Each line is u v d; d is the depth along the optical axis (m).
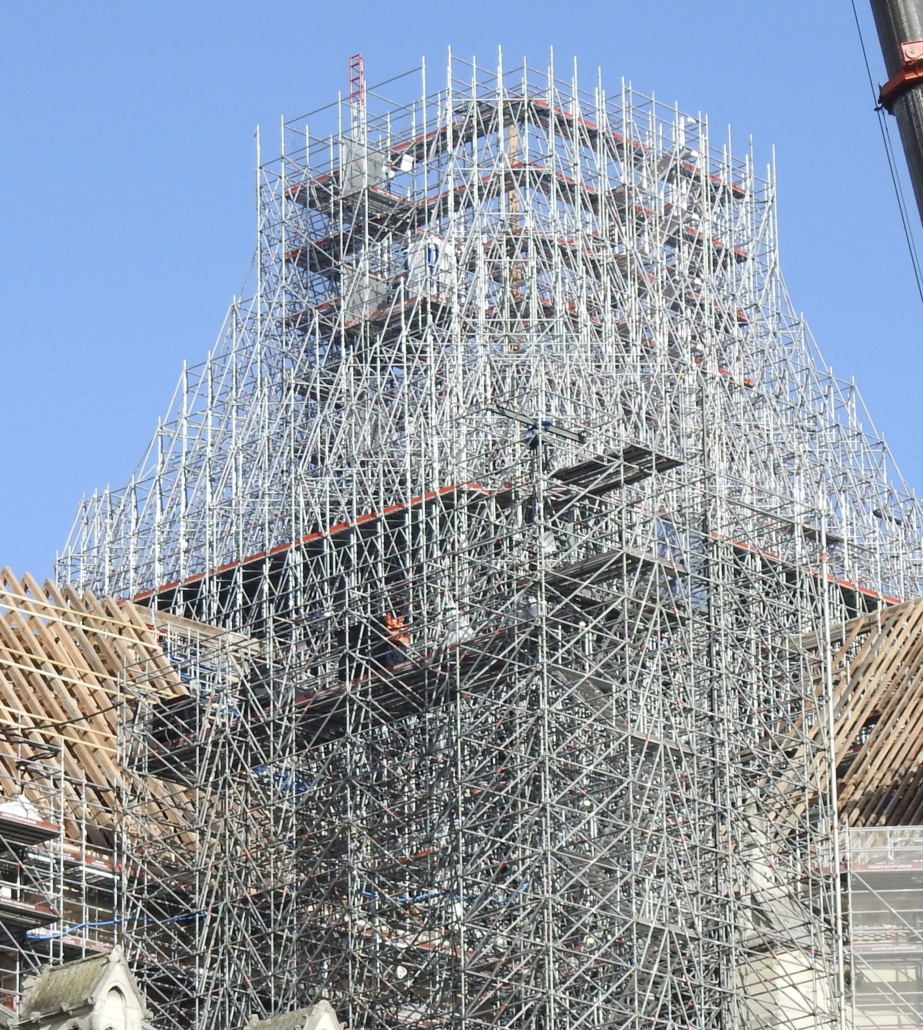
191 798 88.00
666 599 82.81
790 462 111.56
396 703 83.25
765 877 83.88
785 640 95.25
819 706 92.31
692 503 91.81
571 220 107.31
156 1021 83.00
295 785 86.31
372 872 80.81
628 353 105.31
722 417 105.81
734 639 88.25
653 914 78.25
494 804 79.56
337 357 109.38
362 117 111.69
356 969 79.69
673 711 83.06
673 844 79.38
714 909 81.19
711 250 114.31
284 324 109.88
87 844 85.19
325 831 83.44
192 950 82.44
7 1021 69.12
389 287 108.19
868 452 115.94
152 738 86.88
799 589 93.25
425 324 106.50
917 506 116.81
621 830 78.94
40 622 91.81
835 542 110.06
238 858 83.75
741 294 114.81
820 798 87.00
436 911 79.00
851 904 87.44
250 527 104.56
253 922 83.25
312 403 108.31
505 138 108.94
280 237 111.00
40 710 88.31
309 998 81.31
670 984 77.12
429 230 108.06
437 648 81.62
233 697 86.00
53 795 82.75
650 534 87.25
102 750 87.31
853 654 99.25
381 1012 80.31
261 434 106.19
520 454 94.50
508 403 88.81
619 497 87.94
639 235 111.81
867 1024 86.25
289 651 89.31
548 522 79.94
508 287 101.12
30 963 79.81
